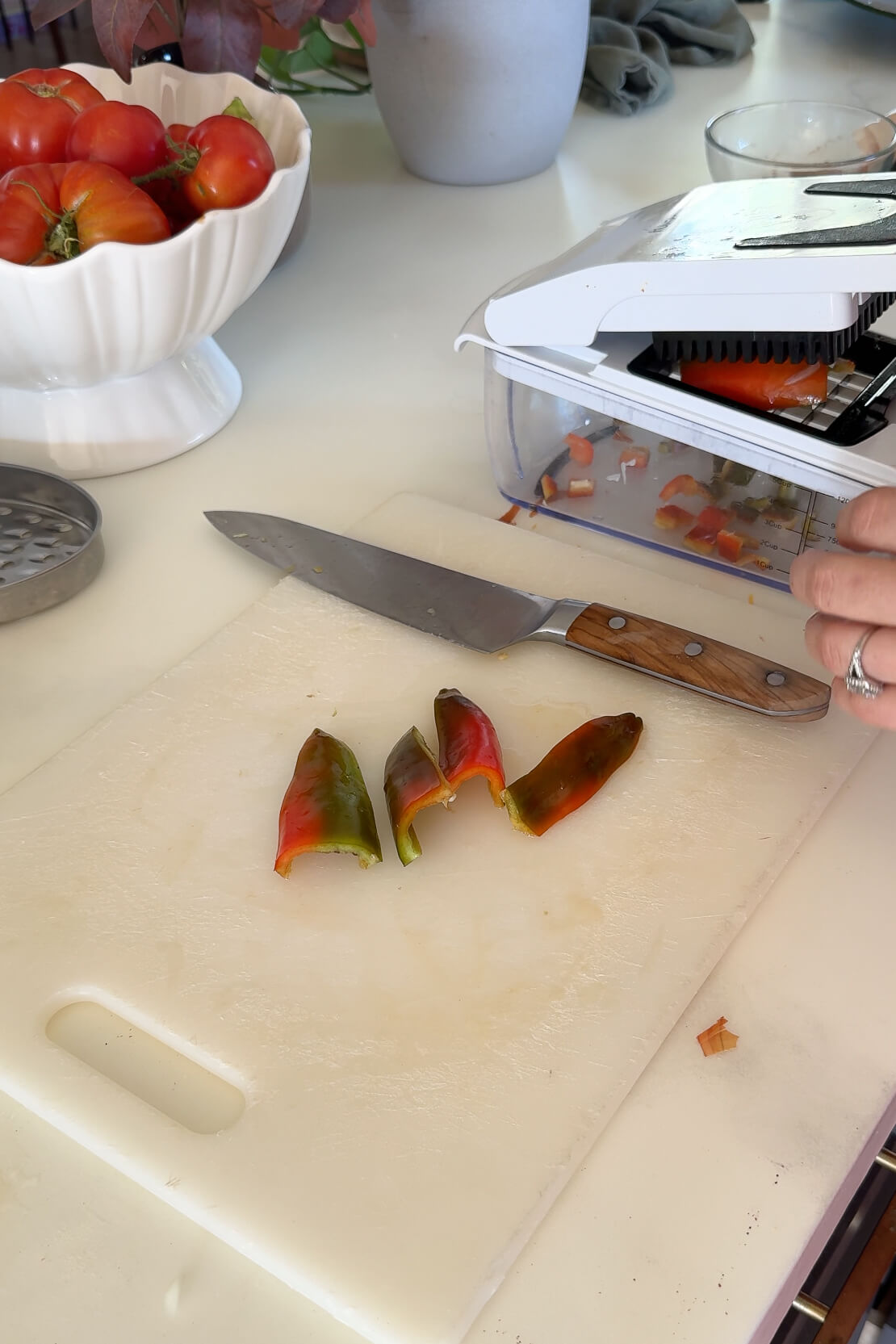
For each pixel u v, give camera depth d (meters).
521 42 1.21
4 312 0.88
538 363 0.88
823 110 1.21
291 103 1.02
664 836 0.78
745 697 0.82
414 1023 0.73
